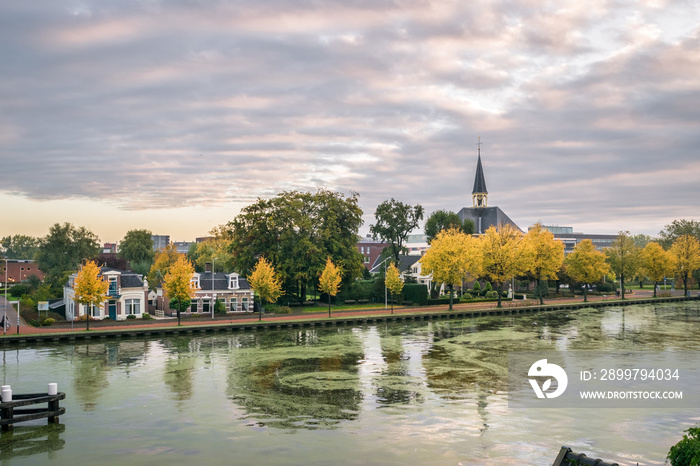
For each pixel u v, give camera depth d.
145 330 64.62
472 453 25.28
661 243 181.25
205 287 84.19
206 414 31.78
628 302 112.00
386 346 56.31
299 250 92.00
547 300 114.44
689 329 69.38
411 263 136.25
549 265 105.69
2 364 47.41
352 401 34.34
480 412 31.81
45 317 71.56
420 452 25.41
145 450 26.08
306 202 100.44
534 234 111.69
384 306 98.88
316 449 25.88
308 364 46.47
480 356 49.78
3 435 28.53
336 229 100.06
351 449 25.83
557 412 31.80
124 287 78.12
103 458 25.16
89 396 36.25
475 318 85.44
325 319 75.88
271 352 52.91
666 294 134.25
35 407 33.16
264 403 34.03
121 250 122.25
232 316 82.31
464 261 91.69
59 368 45.47
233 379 40.81
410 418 30.64
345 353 52.06
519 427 29.03
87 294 63.16
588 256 109.69
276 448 26.05
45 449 26.41
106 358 50.00
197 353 52.56
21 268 158.88
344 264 98.00
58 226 112.88
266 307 89.94
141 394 36.59
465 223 139.75
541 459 24.52
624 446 26.17
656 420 30.39
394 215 115.81
